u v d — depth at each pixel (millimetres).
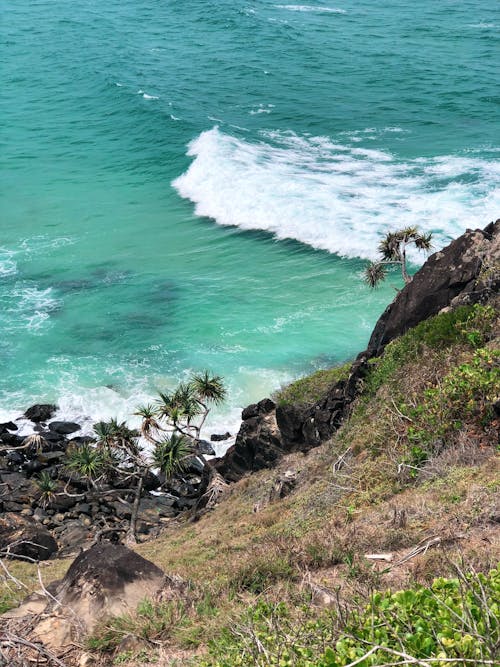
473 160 53188
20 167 59969
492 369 15430
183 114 68000
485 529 9844
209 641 8188
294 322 37375
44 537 25562
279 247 44531
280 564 10477
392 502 12492
